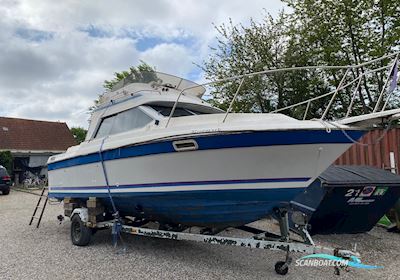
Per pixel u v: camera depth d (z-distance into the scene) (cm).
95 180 579
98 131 639
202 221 491
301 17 1714
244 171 416
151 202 505
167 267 472
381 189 561
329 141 395
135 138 502
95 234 670
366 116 395
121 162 522
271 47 1745
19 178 2250
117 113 597
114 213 561
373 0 1540
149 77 608
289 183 415
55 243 613
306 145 393
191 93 654
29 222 821
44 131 2667
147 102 541
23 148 2392
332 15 1627
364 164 795
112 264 487
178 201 474
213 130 411
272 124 397
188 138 425
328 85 1625
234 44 1781
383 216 646
